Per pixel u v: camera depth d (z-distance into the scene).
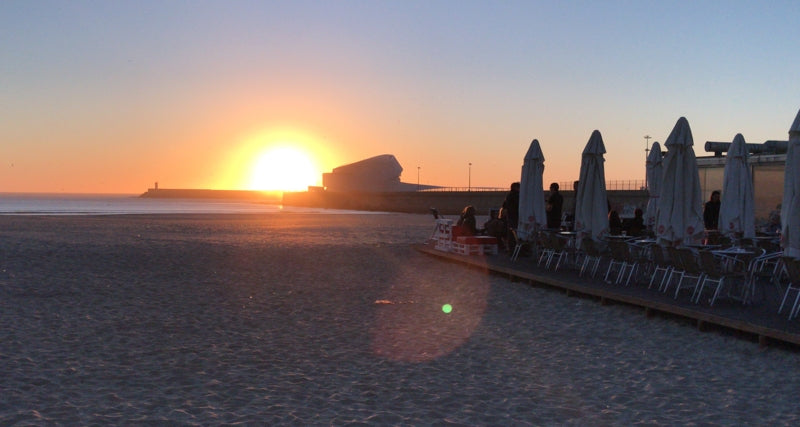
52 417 6.07
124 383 7.18
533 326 10.38
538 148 17.27
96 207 97.06
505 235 20.30
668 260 11.80
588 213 14.31
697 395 6.89
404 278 15.95
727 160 14.87
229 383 7.23
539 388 7.17
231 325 10.27
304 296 13.12
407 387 7.17
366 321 10.76
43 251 20.89
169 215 59.47
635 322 10.54
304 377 7.50
